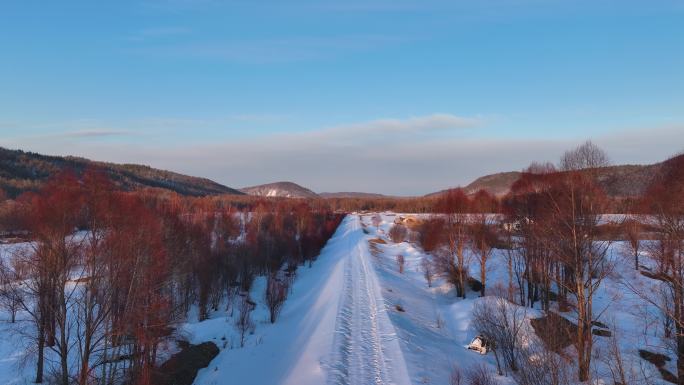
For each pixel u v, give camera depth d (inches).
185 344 1462.8
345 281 2341.3
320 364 1243.2
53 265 1100.5
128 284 1197.1
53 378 1167.6
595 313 1547.7
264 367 1337.4
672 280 1111.0
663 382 1104.8
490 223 2272.4
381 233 5027.1
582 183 1204.5
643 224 1494.8
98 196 1248.2
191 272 2074.3
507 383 1099.3
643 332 1374.3
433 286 2393.0
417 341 1422.2
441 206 2620.6
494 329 1314.0
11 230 1437.0
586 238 1175.6
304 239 3673.7
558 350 1167.0
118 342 1197.7
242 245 2829.7
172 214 2288.4
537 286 1813.5
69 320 1359.5
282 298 1985.7
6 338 1376.7
